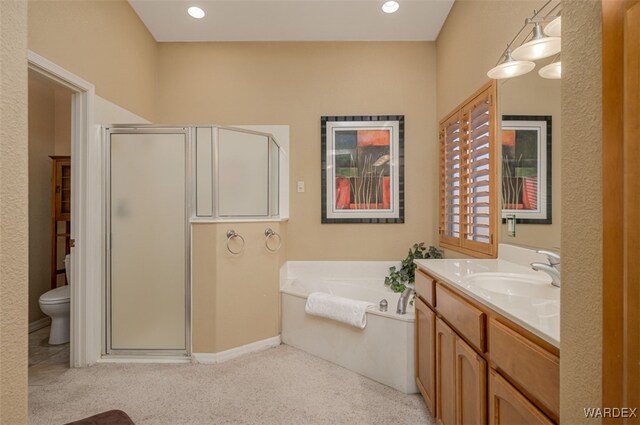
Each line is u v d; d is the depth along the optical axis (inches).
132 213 94.7
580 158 21.7
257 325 101.3
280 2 104.0
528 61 55.9
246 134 102.7
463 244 95.2
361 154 125.3
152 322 95.0
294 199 127.2
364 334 84.4
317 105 126.8
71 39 82.0
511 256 72.1
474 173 88.2
